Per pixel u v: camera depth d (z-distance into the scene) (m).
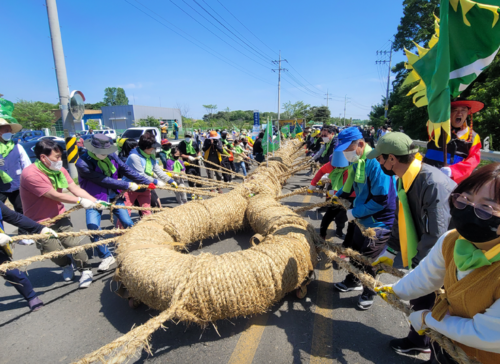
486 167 1.08
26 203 3.48
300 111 78.31
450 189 1.85
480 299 1.15
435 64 2.36
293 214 3.83
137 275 2.66
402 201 2.10
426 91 2.42
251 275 2.54
